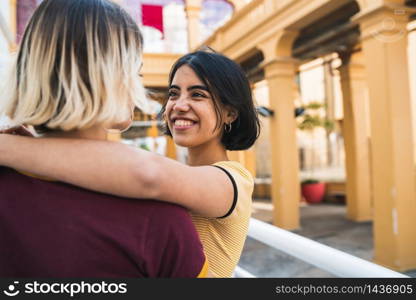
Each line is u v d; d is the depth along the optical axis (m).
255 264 4.85
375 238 4.22
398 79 4.00
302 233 6.22
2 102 0.60
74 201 0.53
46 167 0.53
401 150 3.97
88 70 0.56
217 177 0.65
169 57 10.32
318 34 6.36
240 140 0.92
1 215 0.54
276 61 6.02
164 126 1.07
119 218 0.53
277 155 6.33
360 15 4.20
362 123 7.23
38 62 0.56
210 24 10.73
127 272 0.53
